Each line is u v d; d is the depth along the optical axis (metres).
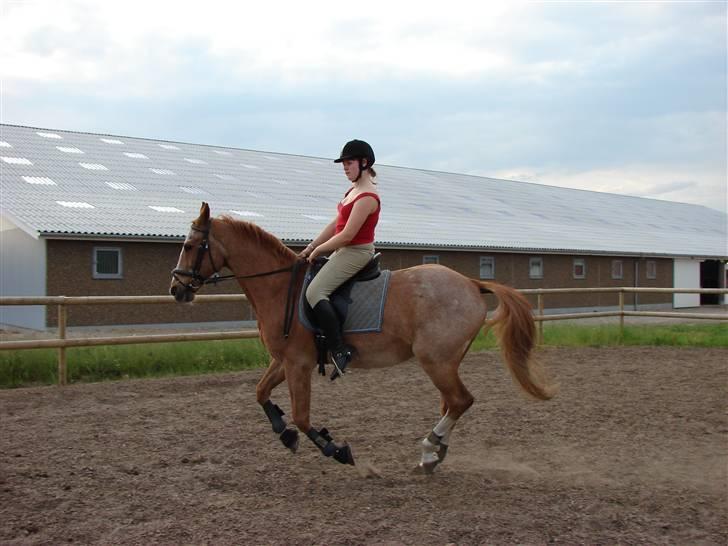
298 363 5.40
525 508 4.66
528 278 29.27
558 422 7.22
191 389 9.02
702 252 37.00
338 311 5.33
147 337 9.96
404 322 5.32
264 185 28.42
